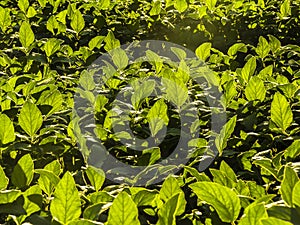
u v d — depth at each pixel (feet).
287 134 5.11
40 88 5.92
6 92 6.37
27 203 3.39
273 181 4.44
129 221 2.86
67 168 5.12
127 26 10.09
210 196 3.16
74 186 3.14
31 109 4.82
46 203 3.70
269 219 2.60
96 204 3.27
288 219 2.84
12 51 8.50
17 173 3.86
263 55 8.13
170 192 3.54
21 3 10.20
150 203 3.53
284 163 4.53
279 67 8.36
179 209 3.42
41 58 7.63
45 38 8.66
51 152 4.99
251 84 5.98
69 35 9.30
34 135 4.91
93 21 9.91
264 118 5.91
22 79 6.69
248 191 3.83
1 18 9.60
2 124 4.64
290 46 8.25
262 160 4.32
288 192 3.04
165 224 3.06
